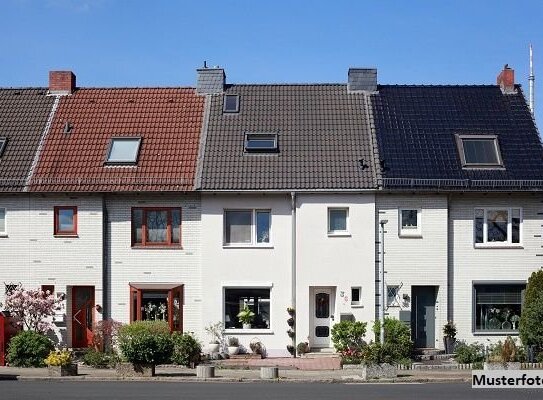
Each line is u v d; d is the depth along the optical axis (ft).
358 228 99.40
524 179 99.96
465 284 99.91
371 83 111.96
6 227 100.89
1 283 100.58
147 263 100.22
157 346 80.84
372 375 80.28
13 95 113.70
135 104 111.45
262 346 98.43
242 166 101.04
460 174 100.32
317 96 111.34
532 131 106.22
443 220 99.81
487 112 108.78
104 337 96.63
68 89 113.70
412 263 99.55
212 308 99.30
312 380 78.54
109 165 102.17
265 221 100.73
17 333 91.30
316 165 101.14
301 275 99.30
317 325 100.53
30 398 63.98
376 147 102.94
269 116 107.96
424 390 70.79
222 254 99.71
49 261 100.32
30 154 103.86
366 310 98.73
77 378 79.00
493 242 100.73
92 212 100.42
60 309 99.04
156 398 64.13
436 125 106.63
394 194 99.66
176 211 100.78
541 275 93.81
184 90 113.70
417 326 100.32
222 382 77.61
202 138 105.29
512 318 100.12
